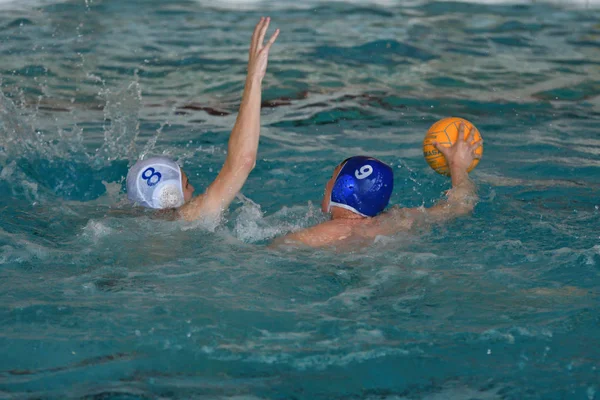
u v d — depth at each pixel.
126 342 8.84
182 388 7.93
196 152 18.12
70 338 8.91
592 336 9.12
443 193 15.25
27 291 10.23
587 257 11.57
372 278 10.88
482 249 11.95
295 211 14.19
